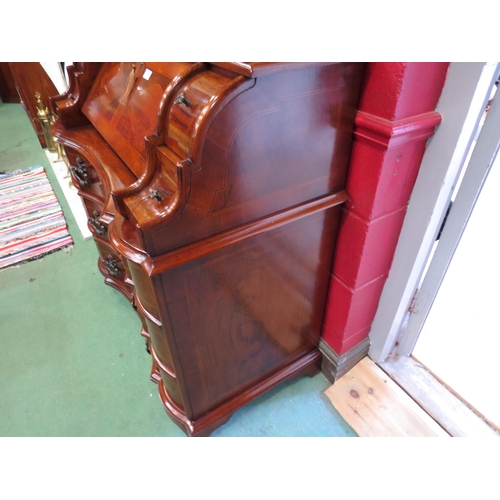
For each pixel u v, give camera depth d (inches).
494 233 42.3
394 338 47.9
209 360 35.1
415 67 25.3
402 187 33.3
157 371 45.0
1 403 46.2
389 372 48.4
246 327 35.8
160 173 25.1
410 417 43.8
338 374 47.3
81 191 50.8
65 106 43.9
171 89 22.9
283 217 29.6
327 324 45.2
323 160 29.8
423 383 46.8
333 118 27.9
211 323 32.2
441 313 50.9
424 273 41.7
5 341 54.2
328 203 32.2
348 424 43.4
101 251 56.0
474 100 27.4
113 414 44.9
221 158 23.2
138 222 23.1
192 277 27.8
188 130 21.7
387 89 26.3
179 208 23.1
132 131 33.7
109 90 40.2
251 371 41.1
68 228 78.3
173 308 28.4
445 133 29.8
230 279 30.5
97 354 52.2
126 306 59.8
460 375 46.7
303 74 23.8
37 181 93.6
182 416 39.8
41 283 64.6
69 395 47.1
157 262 24.5
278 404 45.7
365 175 31.3
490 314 48.8
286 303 38.2
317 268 38.4
